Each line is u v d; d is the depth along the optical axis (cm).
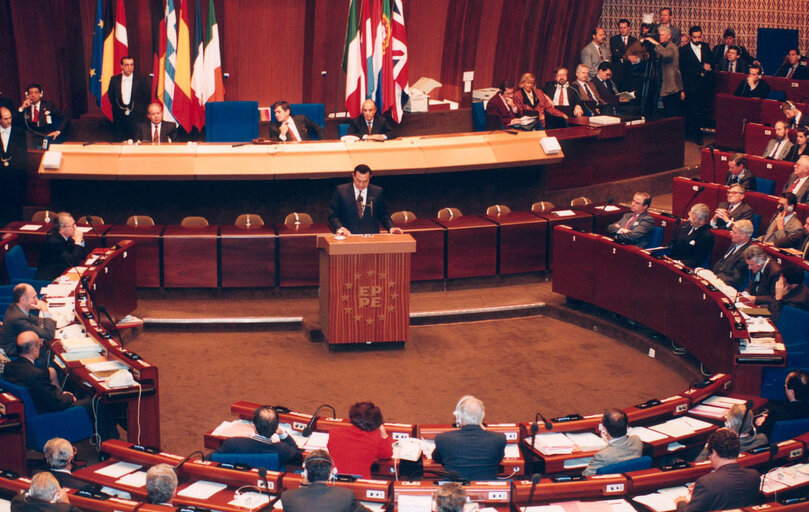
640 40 1933
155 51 1523
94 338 841
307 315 1137
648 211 1220
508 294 1226
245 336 1101
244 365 1016
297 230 1199
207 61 1445
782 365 848
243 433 739
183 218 1273
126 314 1092
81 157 1219
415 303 1182
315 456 570
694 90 1838
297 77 1619
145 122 1412
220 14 1522
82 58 1534
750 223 1038
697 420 754
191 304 1166
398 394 951
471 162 1293
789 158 1445
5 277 1116
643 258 1066
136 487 644
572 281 1170
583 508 607
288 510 552
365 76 1474
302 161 1237
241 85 1591
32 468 775
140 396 777
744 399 796
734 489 595
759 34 2020
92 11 1530
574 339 1116
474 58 1769
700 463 649
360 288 1034
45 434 755
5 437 725
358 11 1595
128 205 1263
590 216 1270
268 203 1279
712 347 934
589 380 996
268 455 662
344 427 677
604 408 930
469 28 1734
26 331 794
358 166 1052
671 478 635
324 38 1593
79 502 602
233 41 1551
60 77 1490
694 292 978
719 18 2086
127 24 1500
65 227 1035
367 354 1055
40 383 759
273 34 1576
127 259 1091
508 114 1569
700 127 1859
